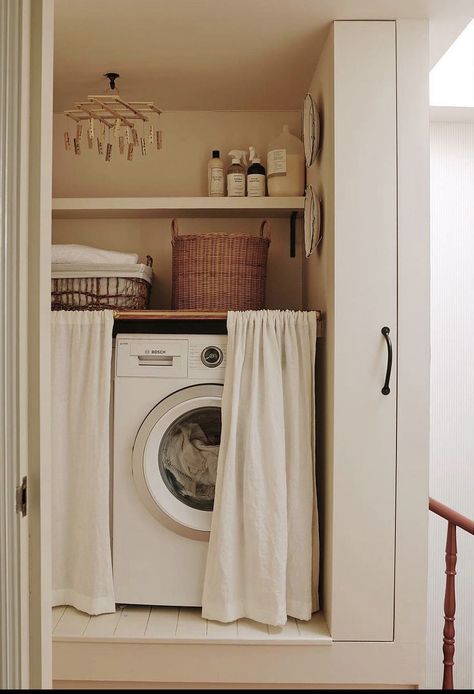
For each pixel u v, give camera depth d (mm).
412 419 2455
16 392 1123
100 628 2482
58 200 3080
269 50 2691
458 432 3322
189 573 2621
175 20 2426
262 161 3404
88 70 2895
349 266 2447
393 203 2447
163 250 3416
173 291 3016
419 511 2455
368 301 2447
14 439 1118
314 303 2949
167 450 2719
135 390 2639
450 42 2600
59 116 3414
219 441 2756
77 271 2881
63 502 2641
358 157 2443
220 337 2635
